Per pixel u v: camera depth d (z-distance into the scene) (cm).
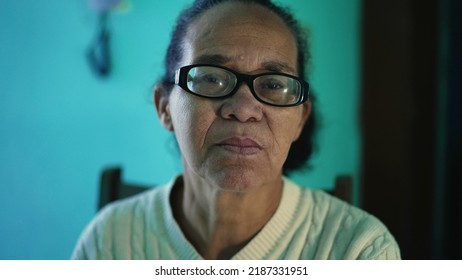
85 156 174
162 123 85
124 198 115
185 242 82
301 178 161
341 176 102
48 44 169
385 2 154
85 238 94
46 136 173
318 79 159
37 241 175
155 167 171
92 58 169
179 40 77
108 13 166
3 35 169
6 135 172
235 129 67
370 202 161
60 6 167
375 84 158
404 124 157
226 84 68
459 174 148
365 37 157
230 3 73
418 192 159
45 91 171
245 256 79
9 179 174
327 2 156
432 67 153
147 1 163
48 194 174
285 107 70
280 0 86
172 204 90
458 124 148
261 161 69
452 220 151
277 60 71
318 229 81
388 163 159
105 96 171
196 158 70
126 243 89
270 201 81
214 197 76
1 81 171
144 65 166
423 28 153
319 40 158
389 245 76
